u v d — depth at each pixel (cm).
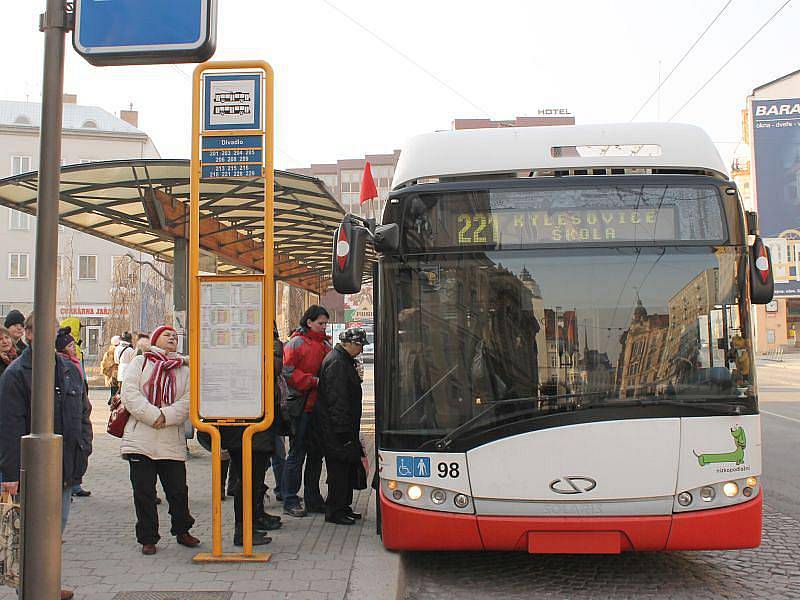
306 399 771
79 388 562
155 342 635
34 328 430
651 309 567
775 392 2678
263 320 597
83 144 5228
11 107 5528
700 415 553
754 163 5141
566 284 572
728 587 569
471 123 7012
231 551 615
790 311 5469
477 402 563
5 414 508
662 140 609
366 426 1520
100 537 662
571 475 550
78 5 463
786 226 5062
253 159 601
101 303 5075
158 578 544
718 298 569
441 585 581
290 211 1126
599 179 584
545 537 549
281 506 817
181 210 1069
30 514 423
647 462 548
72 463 551
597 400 555
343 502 725
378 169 8675
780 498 891
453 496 559
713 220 579
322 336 789
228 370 598
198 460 1089
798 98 5062
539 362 563
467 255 580
